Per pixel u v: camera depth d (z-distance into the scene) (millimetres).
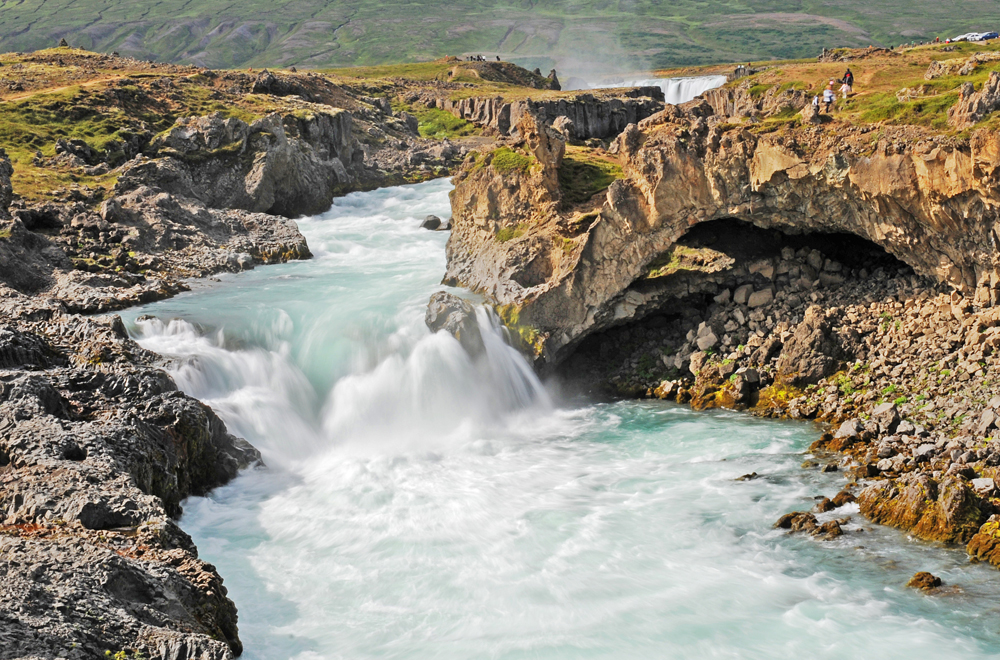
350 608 21500
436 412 34719
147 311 40438
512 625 20547
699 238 38062
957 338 31766
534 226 39625
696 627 20203
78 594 17141
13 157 62406
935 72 42625
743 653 19250
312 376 36281
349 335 36938
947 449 26484
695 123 36375
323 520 26328
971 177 29984
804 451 29750
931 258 33562
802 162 33875
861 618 20344
